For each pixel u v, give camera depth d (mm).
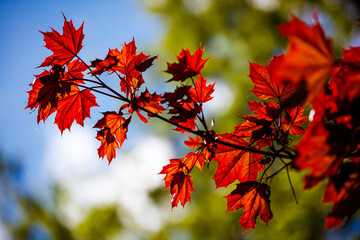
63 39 1087
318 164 888
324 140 881
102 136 1098
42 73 1080
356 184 922
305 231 2506
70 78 1083
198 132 1041
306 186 892
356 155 950
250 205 1066
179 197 1092
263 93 1069
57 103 1072
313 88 868
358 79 877
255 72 1066
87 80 1050
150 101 1078
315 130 879
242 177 1091
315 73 865
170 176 1104
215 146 1036
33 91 1087
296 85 862
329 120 918
